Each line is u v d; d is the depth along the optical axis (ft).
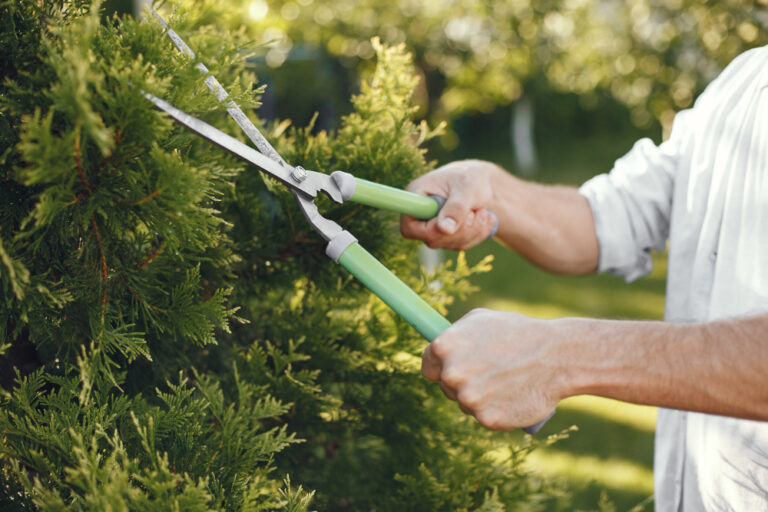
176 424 2.43
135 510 2.10
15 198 2.27
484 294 16.21
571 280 17.37
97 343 2.32
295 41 18.13
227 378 3.29
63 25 2.25
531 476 3.88
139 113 2.00
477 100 27.27
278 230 3.38
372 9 20.44
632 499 7.68
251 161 2.44
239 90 2.47
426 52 23.03
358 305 3.90
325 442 3.92
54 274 2.45
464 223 3.46
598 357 2.25
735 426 2.88
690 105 18.97
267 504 2.29
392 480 3.90
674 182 3.84
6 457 2.33
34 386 2.39
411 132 3.56
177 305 2.48
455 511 3.51
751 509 2.86
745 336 2.21
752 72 3.22
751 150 2.97
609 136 47.29
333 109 20.36
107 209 2.21
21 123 2.26
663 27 18.65
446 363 2.24
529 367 2.23
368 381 3.76
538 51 25.08
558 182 33.60
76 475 1.98
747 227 2.92
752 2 15.51
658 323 2.36
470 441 3.84
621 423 9.79
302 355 3.20
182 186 2.05
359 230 3.44
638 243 3.99
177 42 2.39
